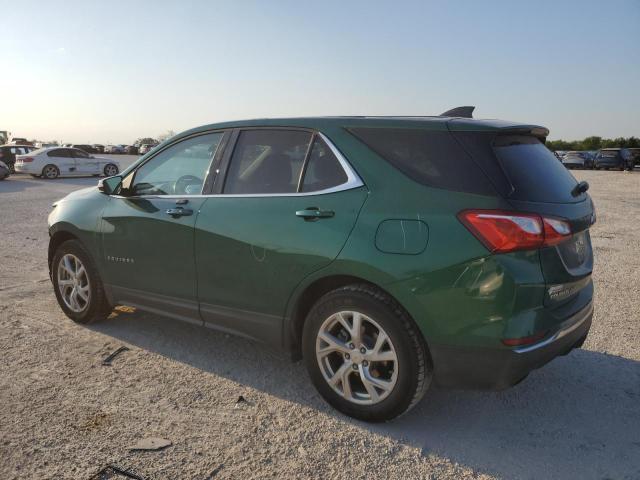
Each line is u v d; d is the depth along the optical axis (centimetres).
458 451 279
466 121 292
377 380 292
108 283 422
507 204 258
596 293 558
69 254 446
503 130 281
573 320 287
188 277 367
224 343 419
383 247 280
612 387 352
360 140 309
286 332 328
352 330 295
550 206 270
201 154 380
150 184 403
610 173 3462
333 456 272
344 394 306
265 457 269
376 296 285
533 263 259
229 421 303
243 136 362
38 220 1072
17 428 289
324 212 303
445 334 268
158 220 377
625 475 259
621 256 748
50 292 548
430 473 259
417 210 276
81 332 436
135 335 431
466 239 261
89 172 2547
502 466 266
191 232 358
